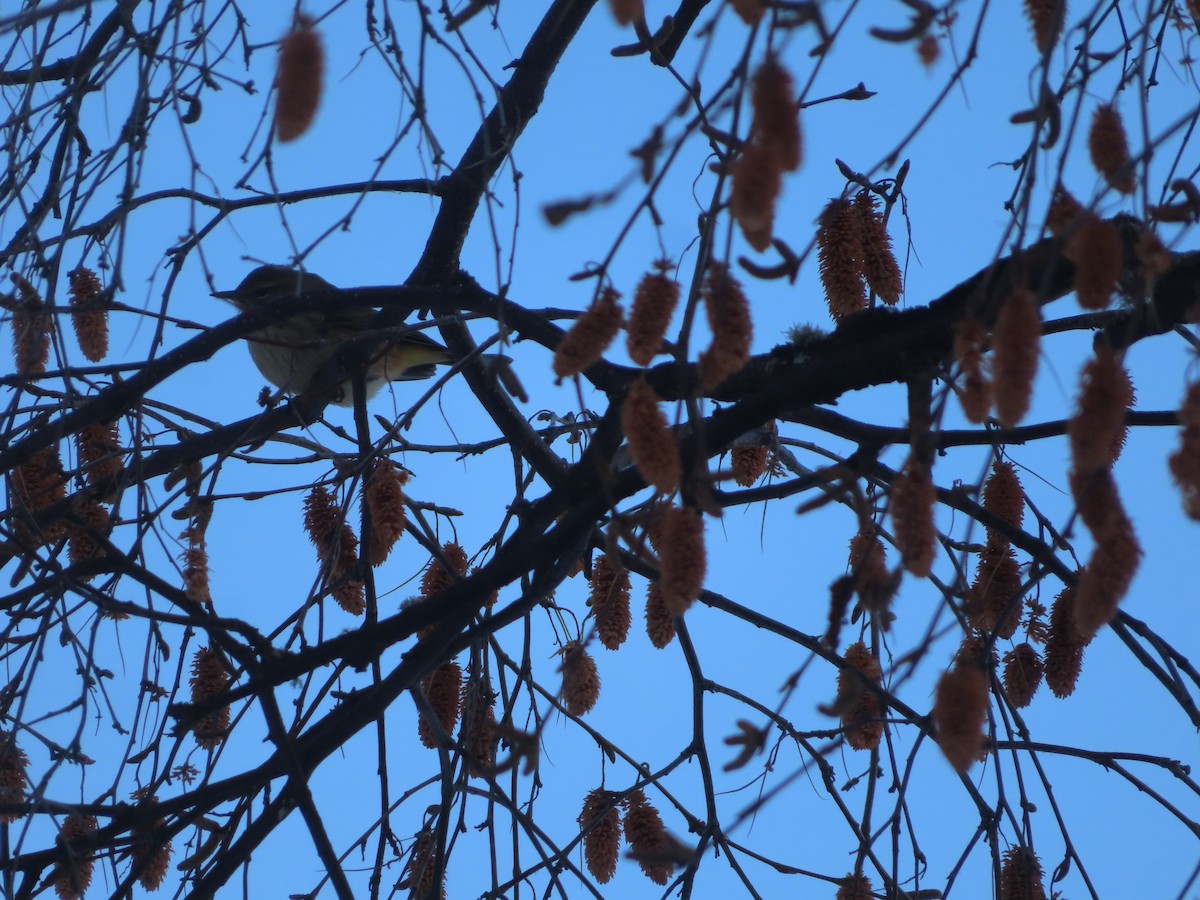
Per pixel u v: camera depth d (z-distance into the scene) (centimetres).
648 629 859
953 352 447
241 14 678
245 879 702
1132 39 526
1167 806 707
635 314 446
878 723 782
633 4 424
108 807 676
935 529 443
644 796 856
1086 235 406
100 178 658
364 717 716
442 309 848
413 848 846
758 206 381
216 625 667
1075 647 740
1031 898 708
